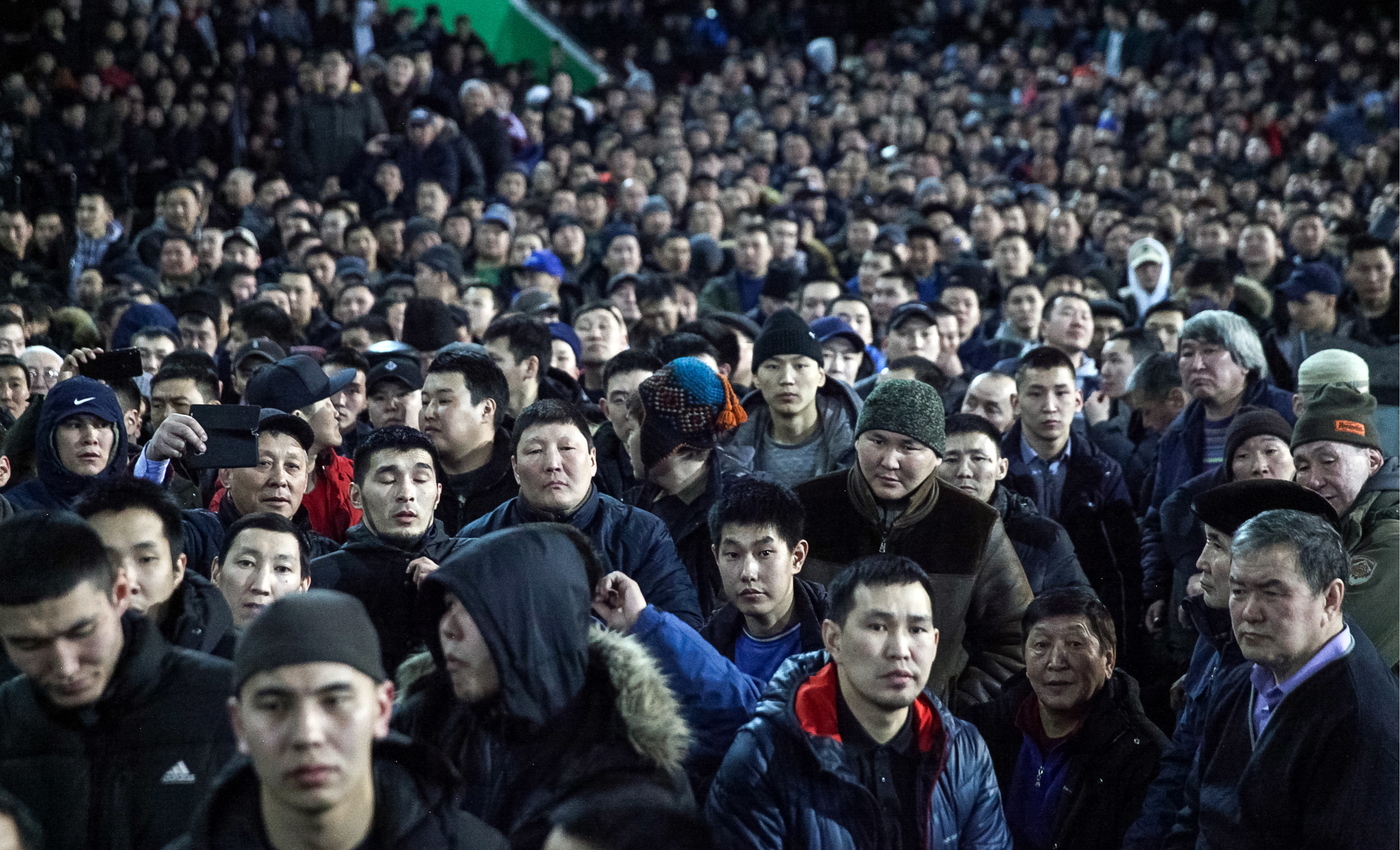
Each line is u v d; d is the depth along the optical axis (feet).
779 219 37.76
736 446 18.39
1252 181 51.31
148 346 23.08
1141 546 19.21
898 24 74.95
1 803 8.30
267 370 17.25
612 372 17.84
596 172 51.13
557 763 9.14
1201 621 12.98
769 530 12.99
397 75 52.65
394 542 13.57
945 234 38.24
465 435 16.44
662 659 11.18
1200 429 19.90
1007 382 19.86
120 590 9.75
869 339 26.81
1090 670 13.03
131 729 9.47
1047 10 74.02
